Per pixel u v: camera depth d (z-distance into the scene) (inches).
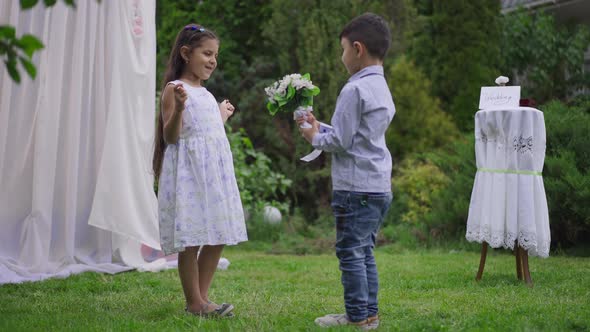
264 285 169.8
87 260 194.9
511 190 169.2
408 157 335.6
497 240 168.9
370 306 117.1
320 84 338.3
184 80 131.6
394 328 113.3
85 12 193.8
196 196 123.3
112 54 198.8
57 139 188.7
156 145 131.6
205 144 125.7
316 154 118.9
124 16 198.7
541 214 169.2
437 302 142.4
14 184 183.8
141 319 123.6
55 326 113.7
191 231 121.3
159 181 126.9
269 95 121.9
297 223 322.7
